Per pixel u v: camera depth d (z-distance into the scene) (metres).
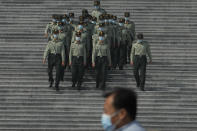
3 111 51.88
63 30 57.09
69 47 58.12
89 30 57.66
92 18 57.94
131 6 75.69
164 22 72.69
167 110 52.56
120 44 59.56
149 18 73.31
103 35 54.09
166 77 59.28
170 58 63.34
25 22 71.81
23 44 65.81
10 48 64.88
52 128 49.66
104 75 54.75
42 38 67.81
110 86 56.91
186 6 75.38
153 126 50.31
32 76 58.72
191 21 72.75
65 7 75.56
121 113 13.36
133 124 13.18
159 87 56.91
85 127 50.00
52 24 59.91
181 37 68.75
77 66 54.28
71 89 55.50
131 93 13.40
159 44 66.62
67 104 53.12
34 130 49.66
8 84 57.25
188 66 61.53
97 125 50.09
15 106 52.66
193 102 54.16
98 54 54.38
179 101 54.19
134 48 54.28
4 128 49.94
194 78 59.41
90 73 58.84
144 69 54.38
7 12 73.56
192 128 50.53
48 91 54.88
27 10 73.94
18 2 75.44
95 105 52.91
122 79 58.22
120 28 59.84
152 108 52.62
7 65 61.16
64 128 49.72
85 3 76.44
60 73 54.38
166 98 54.69
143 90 55.06
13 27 70.81
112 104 13.36
